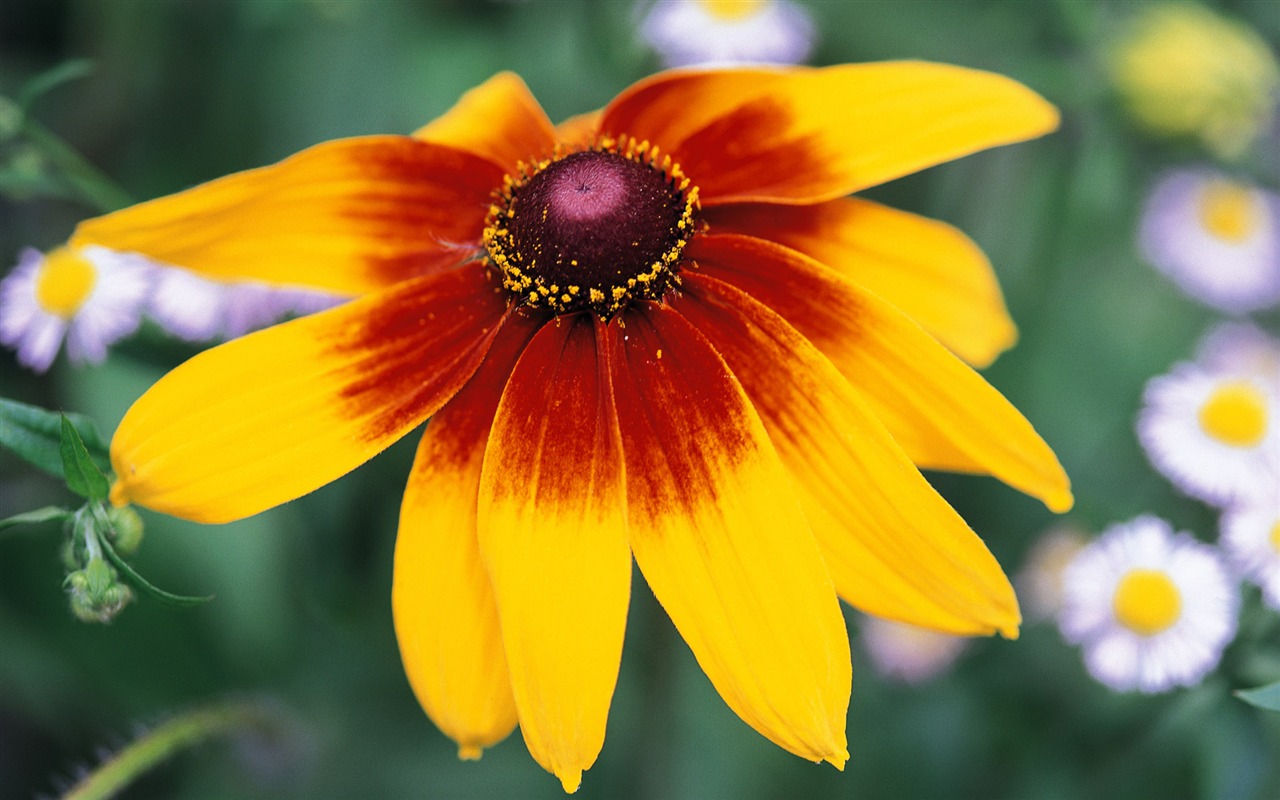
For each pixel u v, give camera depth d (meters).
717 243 0.27
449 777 0.35
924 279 0.29
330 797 0.35
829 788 0.34
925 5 0.38
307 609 0.35
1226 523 0.31
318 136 0.37
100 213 0.35
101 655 0.34
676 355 0.27
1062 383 0.38
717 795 0.34
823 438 0.26
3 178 0.32
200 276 0.29
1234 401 0.32
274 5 0.37
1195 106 0.35
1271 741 0.31
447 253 0.28
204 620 0.34
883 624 0.34
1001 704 0.34
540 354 0.27
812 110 0.28
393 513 0.35
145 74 0.39
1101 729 0.33
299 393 0.26
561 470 0.26
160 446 0.26
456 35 0.37
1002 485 0.36
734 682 0.25
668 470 0.26
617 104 0.28
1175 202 0.38
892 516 0.26
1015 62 0.36
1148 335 0.39
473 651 0.26
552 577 0.26
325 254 0.28
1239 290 0.37
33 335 0.31
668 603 0.26
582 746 0.25
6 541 0.34
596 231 0.27
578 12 0.37
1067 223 0.36
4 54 0.41
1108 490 0.35
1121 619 0.30
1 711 0.37
